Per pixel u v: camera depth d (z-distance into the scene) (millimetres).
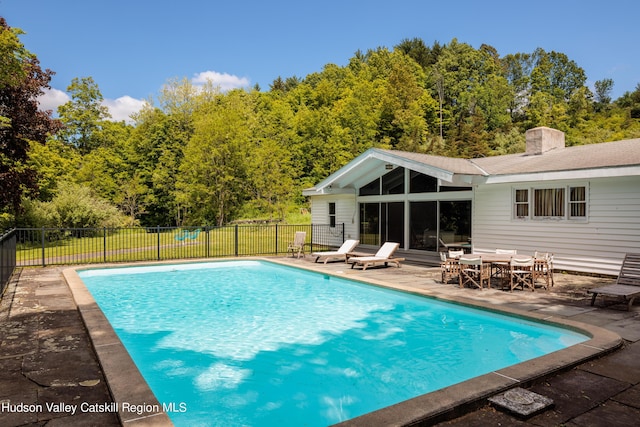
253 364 5680
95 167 37250
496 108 58781
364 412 4270
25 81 17781
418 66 62656
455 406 3428
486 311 7582
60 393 3881
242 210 36781
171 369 5516
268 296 10102
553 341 6402
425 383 5000
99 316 6605
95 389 3977
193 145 34406
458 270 10031
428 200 15211
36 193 19328
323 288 11086
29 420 3322
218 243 21750
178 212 39500
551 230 11641
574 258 11188
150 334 7090
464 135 46062
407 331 7125
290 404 4465
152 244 21469
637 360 4812
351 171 16453
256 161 34938
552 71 81625
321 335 6957
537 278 10211
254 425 3984
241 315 8305
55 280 10688
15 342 5520
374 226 17594
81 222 25578
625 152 11086
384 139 46062
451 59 64625
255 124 41312
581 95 59156
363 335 6934
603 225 10586
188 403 4500
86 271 13055
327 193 17656
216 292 10648
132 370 4273
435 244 15000
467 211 13883
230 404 4469
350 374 5301
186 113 40594
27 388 4000
